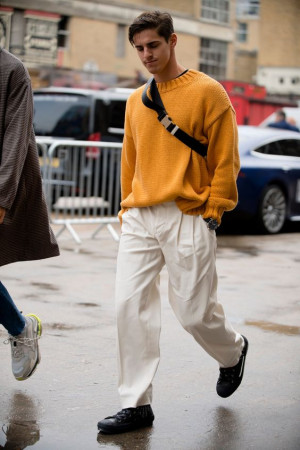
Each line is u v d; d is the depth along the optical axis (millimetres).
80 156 11922
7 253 4285
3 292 4391
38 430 4066
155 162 4156
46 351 5480
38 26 38938
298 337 6211
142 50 4051
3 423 4141
